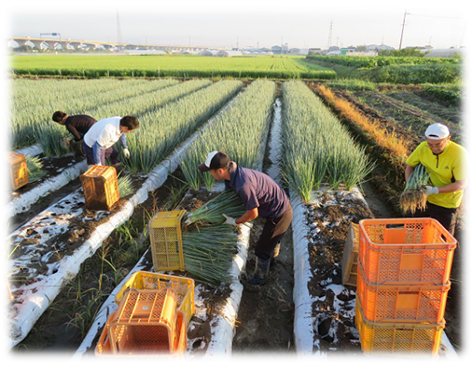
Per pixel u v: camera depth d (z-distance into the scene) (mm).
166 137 7531
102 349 2496
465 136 9719
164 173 7066
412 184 3543
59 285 3805
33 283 3709
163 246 3773
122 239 4836
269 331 3441
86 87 16234
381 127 10328
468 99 15094
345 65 38375
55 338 3279
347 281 3584
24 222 5371
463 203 5117
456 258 4188
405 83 25391
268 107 11953
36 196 5992
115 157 6766
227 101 15117
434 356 2799
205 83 19828
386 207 6070
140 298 2621
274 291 3996
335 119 9359
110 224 4938
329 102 14602
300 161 5609
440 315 2643
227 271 3889
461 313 3520
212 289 3686
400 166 6516
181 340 2588
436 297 2635
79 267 4152
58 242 4371
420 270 2555
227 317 3334
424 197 3461
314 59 68750
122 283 3752
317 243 4363
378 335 2764
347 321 3197
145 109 10688
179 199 6215
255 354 3182
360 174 6004
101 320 3287
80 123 6445
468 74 24656
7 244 3812
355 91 20047
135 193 5918
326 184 6027
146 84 18062
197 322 3203
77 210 5270
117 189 5438
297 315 3445
